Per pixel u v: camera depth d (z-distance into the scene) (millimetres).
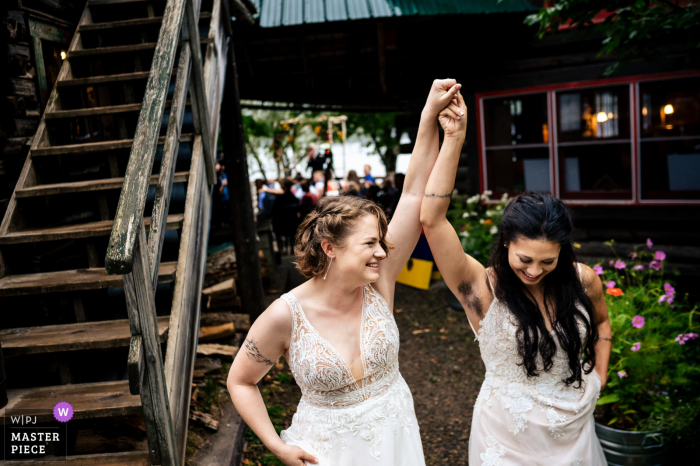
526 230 1673
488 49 6352
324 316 1663
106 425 2561
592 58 5777
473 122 6684
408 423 1730
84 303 2691
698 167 5410
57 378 2518
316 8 5773
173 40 2639
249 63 6762
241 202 4723
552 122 6141
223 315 4461
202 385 3396
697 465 2598
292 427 1749
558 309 1833
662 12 3502
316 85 7312
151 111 2285
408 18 5633
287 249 10227
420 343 5188
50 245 3184
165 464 2049
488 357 1912
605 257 5965
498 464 1823
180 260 2615
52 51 3928
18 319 2826
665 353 2963
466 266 1889
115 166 3219
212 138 3539
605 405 3057
